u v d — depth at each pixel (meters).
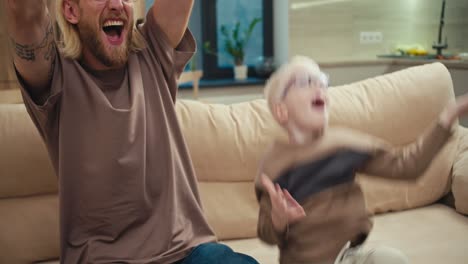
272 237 1.07
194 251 1.29
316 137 0.98
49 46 1.25
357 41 4.20
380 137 1.93
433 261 1.53
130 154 1.28
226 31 4.21
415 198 1.96
